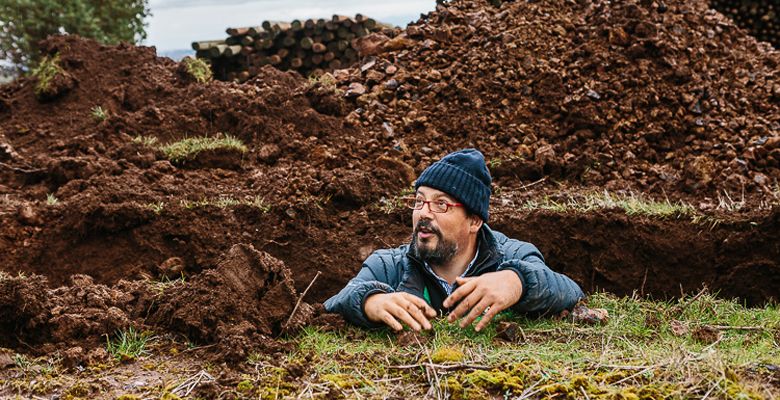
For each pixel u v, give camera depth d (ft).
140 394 11.19
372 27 39.06
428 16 32.78
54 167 23.71
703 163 23.82
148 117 26.68
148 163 24.11
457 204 13.92
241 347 12.17
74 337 13.05
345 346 12.67
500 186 23.99
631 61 27.86
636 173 24.44
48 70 29.58
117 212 20.68
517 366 11.46
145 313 14.07
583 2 31.83
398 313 12.93
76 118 28.37
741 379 11.04
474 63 28.17
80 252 20.70
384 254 14.94
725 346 13.37
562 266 20.12
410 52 29.89
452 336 13.05
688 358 11.51
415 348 12.51
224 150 24.59
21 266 20.47
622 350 12.71
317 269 20.57
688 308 15.83
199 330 12.87
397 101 27.48
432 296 14.17
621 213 20.43
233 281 13.35
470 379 11.08
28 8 47.14
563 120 26.48
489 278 13.11
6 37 47.37
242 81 39.29
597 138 25.89
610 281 19.86
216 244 20.66
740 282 19.24
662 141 25.77
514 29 29.48
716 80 28.50
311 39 39.06
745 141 25.71
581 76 27.61
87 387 11.31
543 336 13.34
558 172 24.49
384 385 11.28
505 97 27.09
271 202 21.81
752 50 32.09
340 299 13.75
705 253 19.62
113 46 31.63
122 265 20.52
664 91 26.89
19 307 13.07
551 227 20.26
